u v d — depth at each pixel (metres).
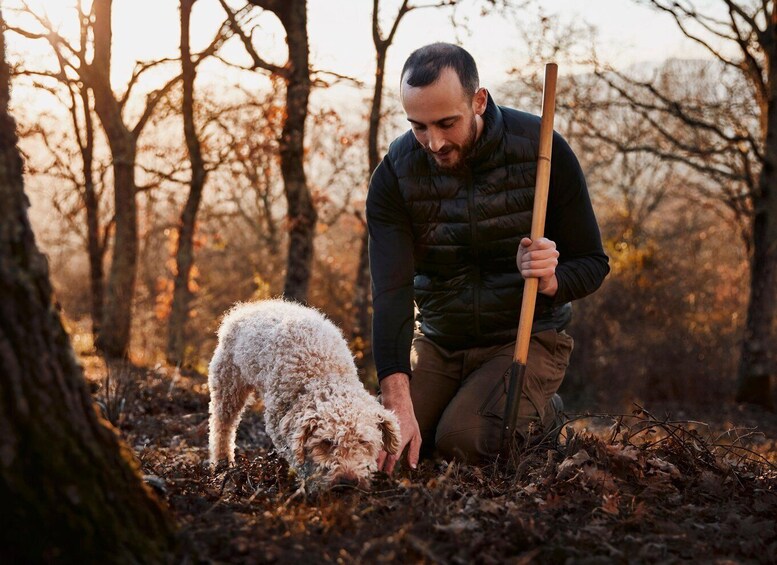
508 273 3.83
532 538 2.38
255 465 3.57
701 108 13.95
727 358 15.47
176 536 2.12
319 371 3.88
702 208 19.55
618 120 19.12
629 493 2.88
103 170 14.27
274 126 12.31
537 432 3.63
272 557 2.12
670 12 12.38
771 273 13.71
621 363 14.98
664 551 2.37
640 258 17.09
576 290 3.70
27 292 1.95
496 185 3.66
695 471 3.25
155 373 9.69
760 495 3.01
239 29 11.08
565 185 3.72
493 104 3.61
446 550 2.26
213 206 19.66
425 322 4.06
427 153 3.60
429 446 4.09
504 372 3.74
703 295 18.56
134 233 13.11
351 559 2.12
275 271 22.22
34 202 17.28
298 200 11.33
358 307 14.74
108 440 2.08
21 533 1.83
